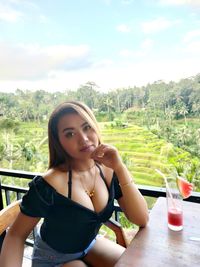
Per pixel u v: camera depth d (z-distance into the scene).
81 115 1.07
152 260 0.81
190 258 0.82
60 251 1.08
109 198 1.13
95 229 1.09
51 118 1.09
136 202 1.08
